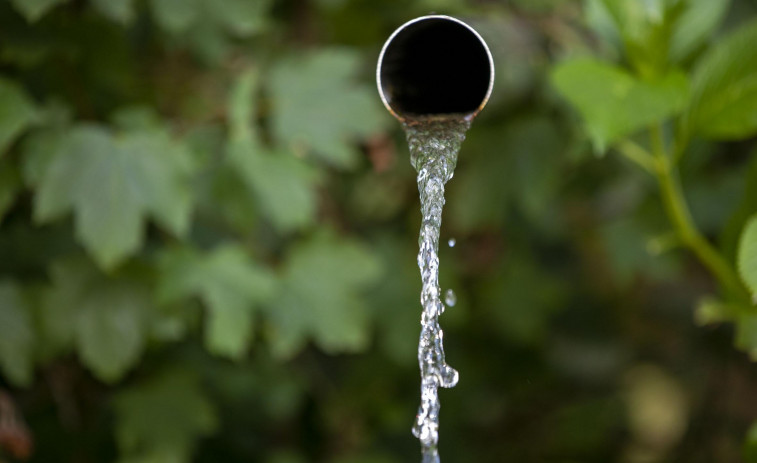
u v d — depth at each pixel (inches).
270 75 37.8
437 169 31.0
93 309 35.8
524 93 40.2
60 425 37.5
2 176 34.9
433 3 39.1
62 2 35.0
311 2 40.5
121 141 35.3
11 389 37.0
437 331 31.2
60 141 34.9
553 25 39.5
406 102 31.1
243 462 40.9
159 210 35.1
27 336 35.2
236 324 36.3
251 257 37.4
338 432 42.6
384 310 41.8
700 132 33.0
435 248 31.0
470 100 31.0
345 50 38.1
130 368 37.6
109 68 36.3
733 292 33.7
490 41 39.4
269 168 36.6
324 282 38.1
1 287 35.2
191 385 37.7
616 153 39.6
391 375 43.3
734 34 32.9
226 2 35.8
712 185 40.6
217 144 37.3
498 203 41.3
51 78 36.2
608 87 31.9
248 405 40.6
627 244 41.8
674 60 33.3
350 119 37.4
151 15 37.3
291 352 37.7
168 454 37.0
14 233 36.3
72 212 36.5
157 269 36.2
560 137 40.6
